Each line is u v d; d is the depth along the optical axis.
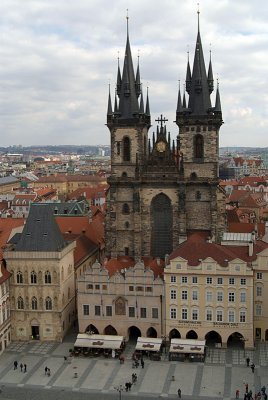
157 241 176.75
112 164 177.62
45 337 144.12
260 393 111.00
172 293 135.88
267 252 133.50
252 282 131.12
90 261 178.88
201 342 131.12
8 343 142.12
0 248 151.50
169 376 121.31
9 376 123.12
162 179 172.50
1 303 137.50
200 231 173.50
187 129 171.25
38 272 141.88
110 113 176.88
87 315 141.88
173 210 173.00
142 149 176.00
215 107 169.25
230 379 119.00
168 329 137.12
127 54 178.00
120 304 139.38
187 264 133.75
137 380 119.81
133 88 177.75
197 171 172.12
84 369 126.25
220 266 132.12
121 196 176.75
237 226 192.00
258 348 134.38
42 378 121.94
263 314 136.50
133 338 142.88
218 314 134.25
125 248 178.88
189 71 172.88
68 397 112.94
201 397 111.62
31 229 144.38
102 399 111.81
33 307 143.75
